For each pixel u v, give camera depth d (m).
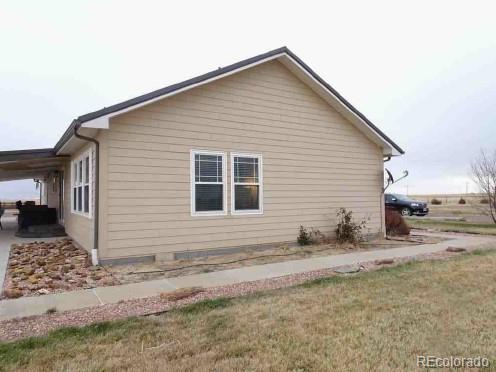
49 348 3.38
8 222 19.47
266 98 9.52
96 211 7.23
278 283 5.87
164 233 7.86
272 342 3.48
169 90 7.69
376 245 10.13
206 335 3.67
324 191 10.61
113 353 3.27
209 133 8.55
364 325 3.91
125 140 7.46
